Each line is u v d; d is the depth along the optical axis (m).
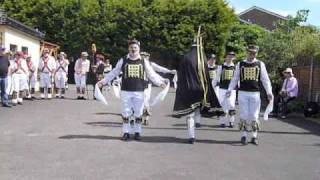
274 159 10.51
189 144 12.05
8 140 11.66
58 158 9.83
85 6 45.75
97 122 15.47
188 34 45.16
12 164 9.20
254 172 9.18
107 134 13.05
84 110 18.94
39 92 25.86
